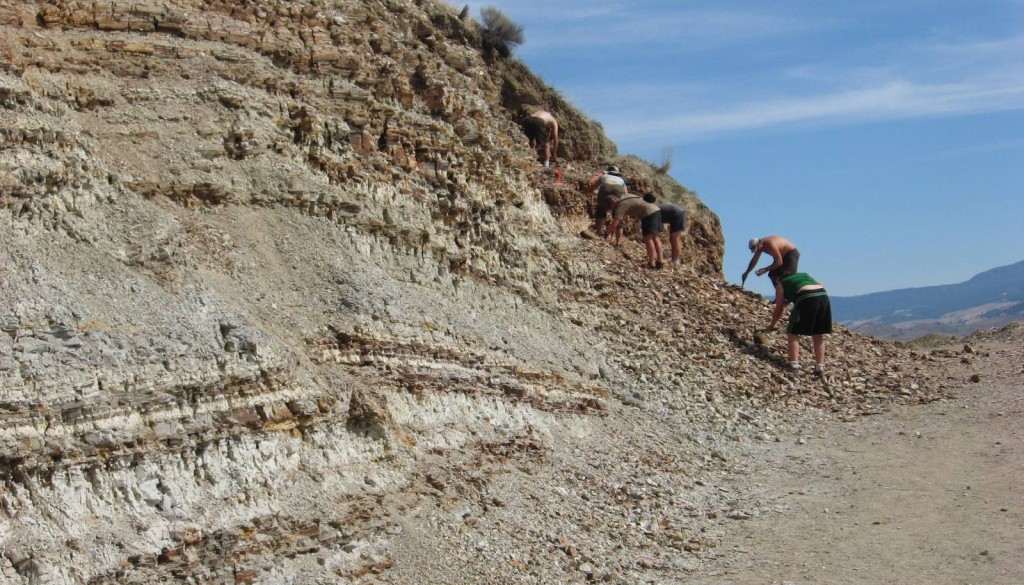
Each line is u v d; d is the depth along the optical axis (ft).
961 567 34.19
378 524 28.81
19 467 23.07
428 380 36.09
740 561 34.94
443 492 31.94
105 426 24.66
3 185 27.55
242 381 27.76
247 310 31.50
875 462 47.01
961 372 63.87
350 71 44.57
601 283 58.59
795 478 44.78
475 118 53.72
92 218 29.60
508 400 40.27
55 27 36.27
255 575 25.31
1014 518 38.52
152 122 35.91
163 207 33.68
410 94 47.55
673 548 35.63
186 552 24.47
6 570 21.84
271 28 42.98
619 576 32.35
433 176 45.83
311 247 36.65
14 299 25.04
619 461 41.86
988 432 51.16
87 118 34.32
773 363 59.67
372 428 31.32
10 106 29.50
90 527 23.50
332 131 41.47
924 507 40.45
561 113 84.69
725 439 48.73
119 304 27.20
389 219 41.01
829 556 35.42
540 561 31.63
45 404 23.81
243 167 37.32
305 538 26.81
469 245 46.34
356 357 33.83
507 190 53.88
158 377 26.02
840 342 66.74
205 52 39.27
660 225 68.85
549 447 39.93
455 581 28.81
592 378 48.62
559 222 67.62
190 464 25.93
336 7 49.47
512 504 34.04
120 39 37.24
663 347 56.54
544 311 50.90
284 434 28.40
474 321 42.01
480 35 81.87
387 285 37.45
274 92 40.55
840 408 55.93
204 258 32.58
